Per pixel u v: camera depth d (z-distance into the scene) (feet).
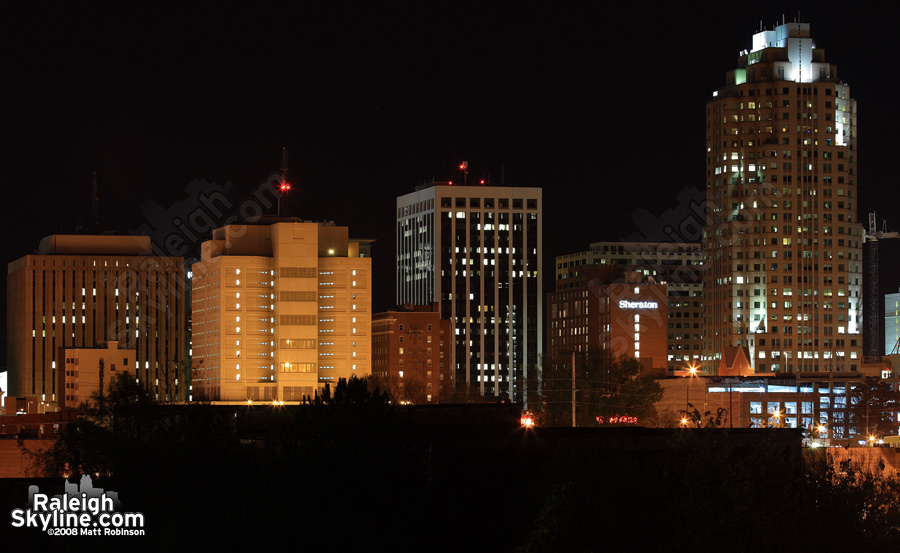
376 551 620.08
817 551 578.66
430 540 636.48
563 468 651.25
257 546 637.30
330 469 634.02
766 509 575.79
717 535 570.05
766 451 604.08
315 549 623.36
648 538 588.09
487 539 641.81
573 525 562.25
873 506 635.66
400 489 638.12
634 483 629.92
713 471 590.96
